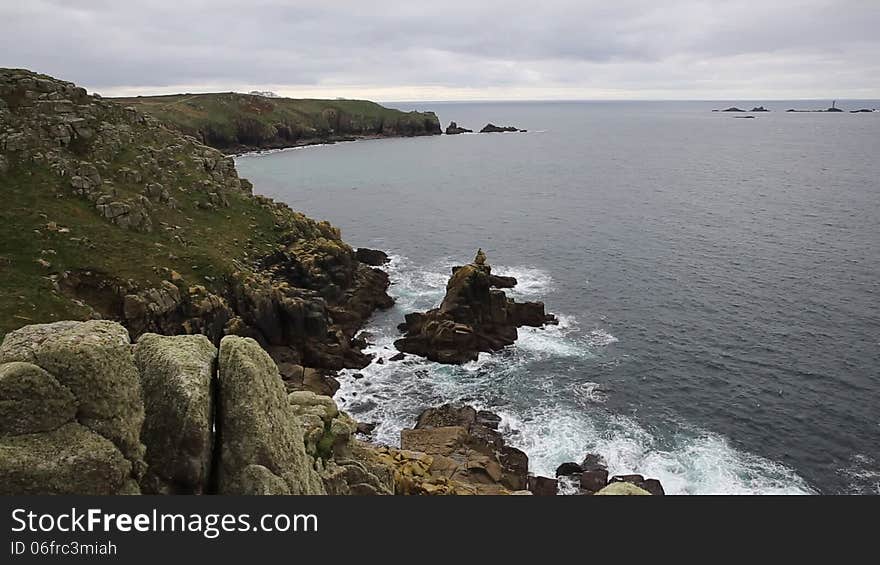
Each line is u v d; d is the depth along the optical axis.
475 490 36.34
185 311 54.59
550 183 182.25
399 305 79.06
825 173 198.38
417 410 53.59
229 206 77.62
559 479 43.94
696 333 69.94
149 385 16.81
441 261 99.19
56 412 14.41
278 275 69.62
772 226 121.31
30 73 70.94
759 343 67.00
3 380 13.95
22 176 59.41
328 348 62.31
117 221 60.41
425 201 151.75
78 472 14.18
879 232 114.19
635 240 111.75
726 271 91.88
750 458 47.28
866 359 62.94
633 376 59.94
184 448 16.03
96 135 70.19
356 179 183.25
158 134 81.12
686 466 45.94
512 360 63.03
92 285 51.38
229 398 17.66
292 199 150.62
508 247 107.81
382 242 111.19
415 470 37.03
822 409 54.19
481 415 52.47
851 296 80.44
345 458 26.38
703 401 55.50
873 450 48.62
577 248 106.75
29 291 46.59
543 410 53.62
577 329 71.06
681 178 192.25
